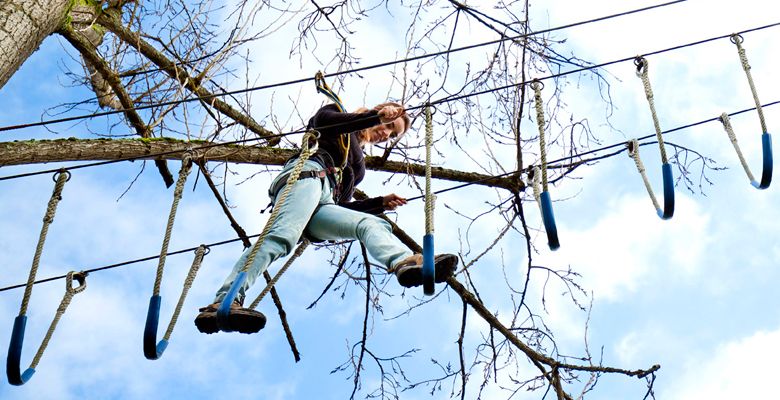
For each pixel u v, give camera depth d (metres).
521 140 7.15
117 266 5.11
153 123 7.03
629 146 4.99
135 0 7.07
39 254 4.47
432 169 7.33
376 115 4.79
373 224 4.75
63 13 6.23
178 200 4.37
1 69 5.56
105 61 6.86
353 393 7.21
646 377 6.83
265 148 7.13
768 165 4.70
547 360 6.98
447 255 4.35
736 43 4.95
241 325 4.30
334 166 5.04
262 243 4.57
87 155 6.38
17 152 6.03
